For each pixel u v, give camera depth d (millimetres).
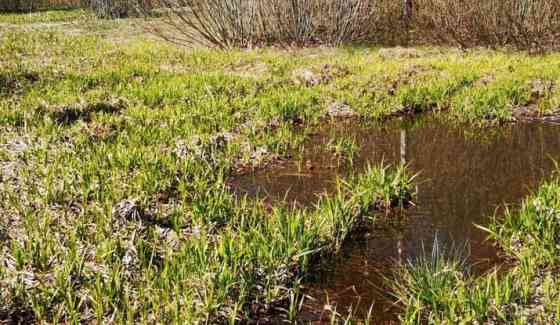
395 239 4488
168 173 5371
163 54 12070
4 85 8711
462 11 13117
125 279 3604
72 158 5363
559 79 9219
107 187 4781
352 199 4754
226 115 7258
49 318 3312
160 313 3297
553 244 3977
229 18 13250
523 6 12492
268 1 13219
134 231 4090
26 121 6652
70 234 3996
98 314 3262
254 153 6254
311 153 6469
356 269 4055
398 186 5203
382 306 3609
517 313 3307
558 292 3482
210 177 5473
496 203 5078
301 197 5238
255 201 5102
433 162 6191
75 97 7883
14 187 4836
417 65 10367
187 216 4535
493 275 3699
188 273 3604
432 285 3518
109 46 13344
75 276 3609
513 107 8258
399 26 14742
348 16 13336
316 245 4191
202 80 9047
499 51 12422
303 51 12680
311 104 8094
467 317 3227
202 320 3305
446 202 5137
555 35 12742
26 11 26359
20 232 4117
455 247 4320
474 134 7230
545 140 6914
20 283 3498
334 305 3627
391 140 7000
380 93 8609
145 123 6891
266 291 3645
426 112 8336
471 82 9305
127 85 8836
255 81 9203
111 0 21359
